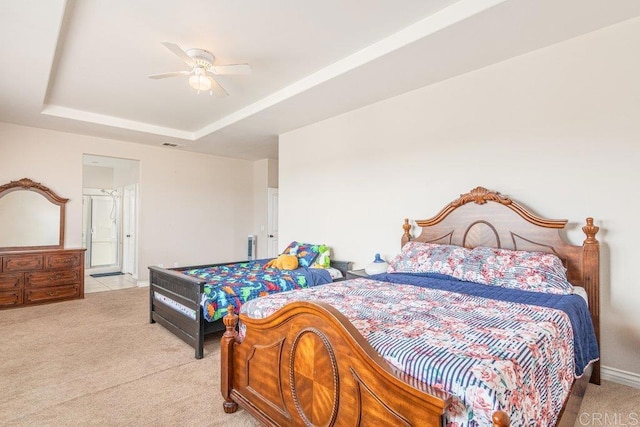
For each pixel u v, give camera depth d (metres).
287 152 5.26
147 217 6.12
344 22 2.59
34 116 4.43
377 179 4.00
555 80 2.72
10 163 4.81
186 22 2.56
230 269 4.21
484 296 2.25
